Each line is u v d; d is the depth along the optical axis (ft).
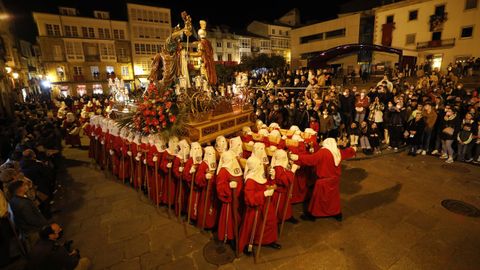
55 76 104.22
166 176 16.56
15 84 73.00
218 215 13.87
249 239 12.26
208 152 13.64
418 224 14.03
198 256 12.27
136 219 15.66
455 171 20.70
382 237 13.10
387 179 19.61
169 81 20.49
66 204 17.85
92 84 110.42
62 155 30.17
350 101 30.86
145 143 17.75
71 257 10.48
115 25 112.68
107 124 23.16
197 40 20.80
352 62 113.09
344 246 12.57
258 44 154.81
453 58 86.28
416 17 93.50
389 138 27.30
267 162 13.64
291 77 52.03
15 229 12.91
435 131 24.82
